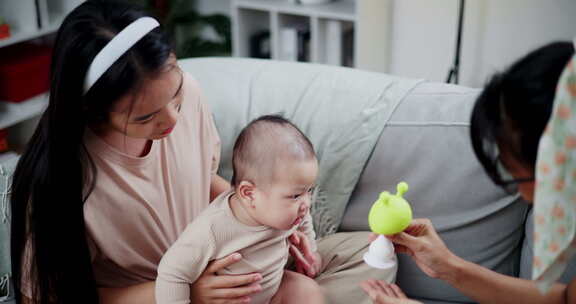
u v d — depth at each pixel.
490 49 2.57
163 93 0.99
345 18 2.47
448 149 1.36
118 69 0.96
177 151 1.21
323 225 1.45
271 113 1.49
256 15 2.79
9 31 2.19
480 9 2.51
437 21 2.63
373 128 1.41
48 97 1.05
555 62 0.73
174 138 1.20
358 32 2.47
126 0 1.06
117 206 1.13
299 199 1.15
